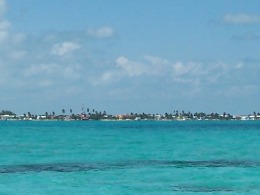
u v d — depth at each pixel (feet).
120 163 219.00
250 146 329.52
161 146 332.39
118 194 136.15
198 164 213.46
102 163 219.00
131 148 314.14
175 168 197.06
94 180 161.17
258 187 148.66
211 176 172.24
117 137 461.37
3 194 135.74
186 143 364.58
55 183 154.81
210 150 295.48
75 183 154.71
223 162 222.48
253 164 213.46
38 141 393.70
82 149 304.50
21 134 530.68
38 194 135.74
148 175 174.60
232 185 152.35
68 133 559.38
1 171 186.29
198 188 146.41
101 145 343.05
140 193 137.59
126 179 163.84
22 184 152.76
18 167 201.67
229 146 329.31
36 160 234.58
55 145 343.05
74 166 205.98
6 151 287.48
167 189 144.46
